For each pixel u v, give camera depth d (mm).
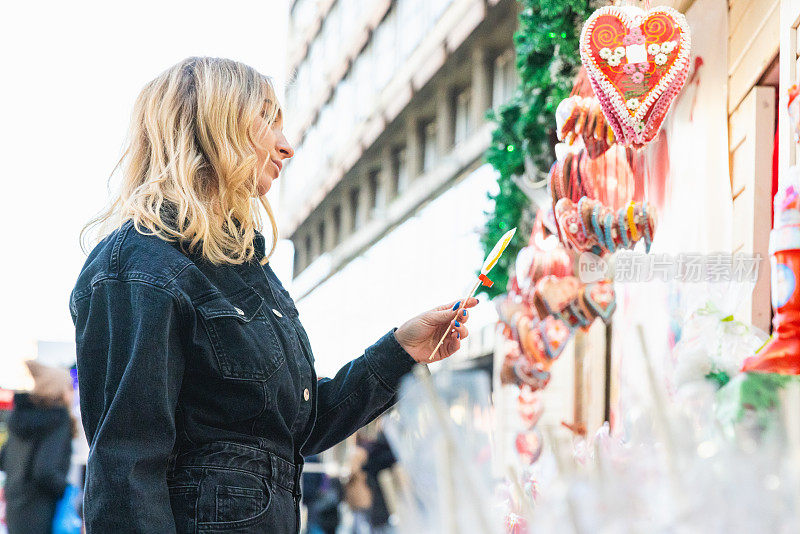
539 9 4449
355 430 2078
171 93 1874
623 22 2992
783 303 1642
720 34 3398
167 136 1843
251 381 1726
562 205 3416
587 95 3521
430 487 1077
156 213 1769
